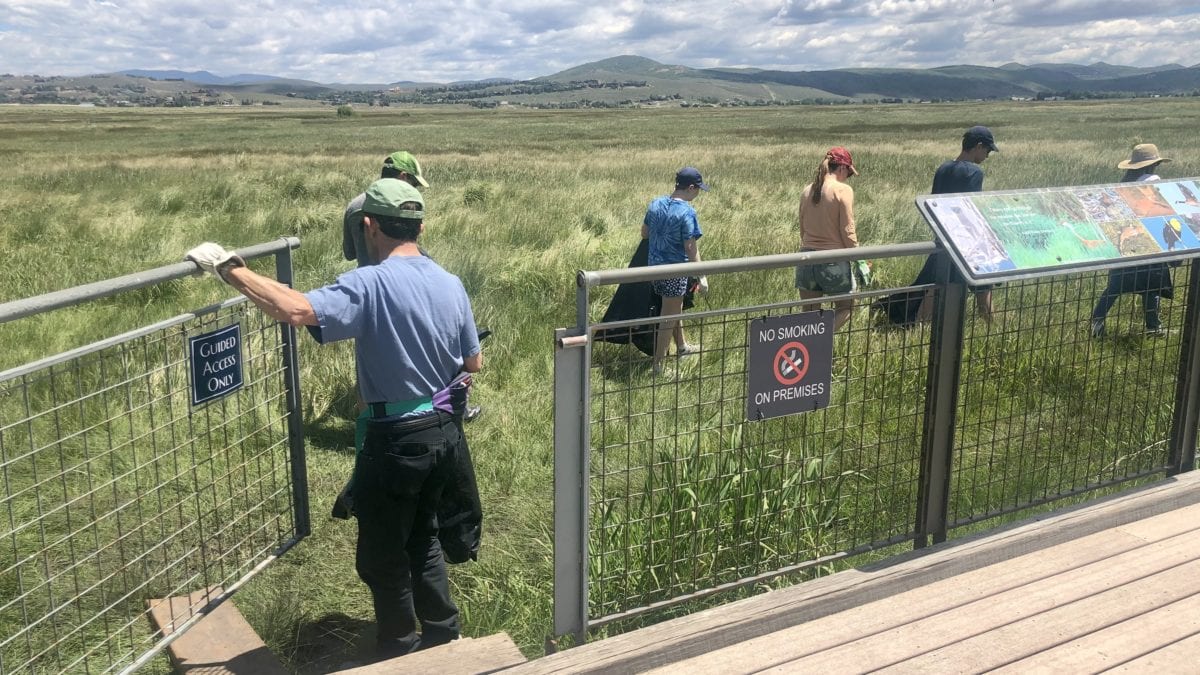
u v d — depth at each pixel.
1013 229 2.78
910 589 2.70
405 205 2.70
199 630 2.93
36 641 2.92
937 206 2.71
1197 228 3.13
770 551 3.19
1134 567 2.78
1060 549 2.92
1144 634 2.39
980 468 4.12
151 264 9.09
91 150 37.50
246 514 3.18
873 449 4.19
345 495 2.77
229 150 36.56
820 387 2.75
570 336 2.25
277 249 2.79
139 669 2.79
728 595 3.17
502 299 7.65
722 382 2.62
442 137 53.47
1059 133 39.38
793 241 10.12
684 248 5.82
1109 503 3.17
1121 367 4.95
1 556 3.49
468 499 2.91
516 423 5.05
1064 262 2.80
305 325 2.47
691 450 3.65
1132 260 2.91
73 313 7.10
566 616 2.54
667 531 3.06
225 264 2.39
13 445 4.55
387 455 2.65
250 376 3.05
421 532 2.85
